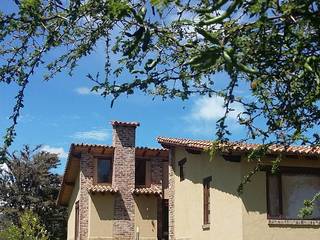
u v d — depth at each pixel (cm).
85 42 475
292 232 1417
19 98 464
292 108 502
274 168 733
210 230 1595
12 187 3828
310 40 395
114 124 2575
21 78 459
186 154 1850
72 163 2658
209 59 281
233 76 439
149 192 2527
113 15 323
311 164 1456
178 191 1906
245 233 1397
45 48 447
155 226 2519
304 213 704
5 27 414
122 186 2522
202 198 1680
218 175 1559
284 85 511
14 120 464
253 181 1420
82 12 420
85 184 2522
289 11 338
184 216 1827
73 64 496
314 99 454
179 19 379
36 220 2895
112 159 2588
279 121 544
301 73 418
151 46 445
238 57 370
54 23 430
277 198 1432
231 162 1472
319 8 332
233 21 367
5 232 2853
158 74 450
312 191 1448
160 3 294
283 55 432
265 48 418
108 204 2500
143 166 2628
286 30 365
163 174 2619
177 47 445
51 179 3972
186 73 463
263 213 1414
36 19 398
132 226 2502
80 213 2489
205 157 1670
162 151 2603
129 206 2517
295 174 1448
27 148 3997
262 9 326
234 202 1448
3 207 3769
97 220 2472
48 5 409
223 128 539
